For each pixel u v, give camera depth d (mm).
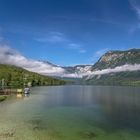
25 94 187125
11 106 104250
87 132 53938
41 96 170375
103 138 49156
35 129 56469
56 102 124625
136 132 54469
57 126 60250
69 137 49406
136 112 86750
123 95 188000
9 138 47656
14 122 65250
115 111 89875
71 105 110125
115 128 58438
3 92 182000
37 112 85188
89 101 131750
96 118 73125
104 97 164750
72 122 66062
